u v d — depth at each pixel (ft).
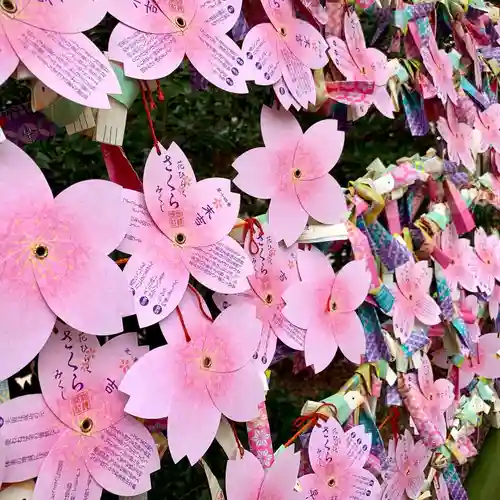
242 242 1.79
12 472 1.32
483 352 2.99
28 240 1.29
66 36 1.35
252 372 1.67
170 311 1.51
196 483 2.56
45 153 2.34
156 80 1.54
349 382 2.12
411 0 2.50
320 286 1.96
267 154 1.83
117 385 1.47
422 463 2.48
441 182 2.64
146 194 1.51
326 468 1.97
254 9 1.82
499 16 3.40
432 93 2.43
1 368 1.24
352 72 2.09
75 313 1.33
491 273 3.02
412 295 2.37
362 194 2.14
